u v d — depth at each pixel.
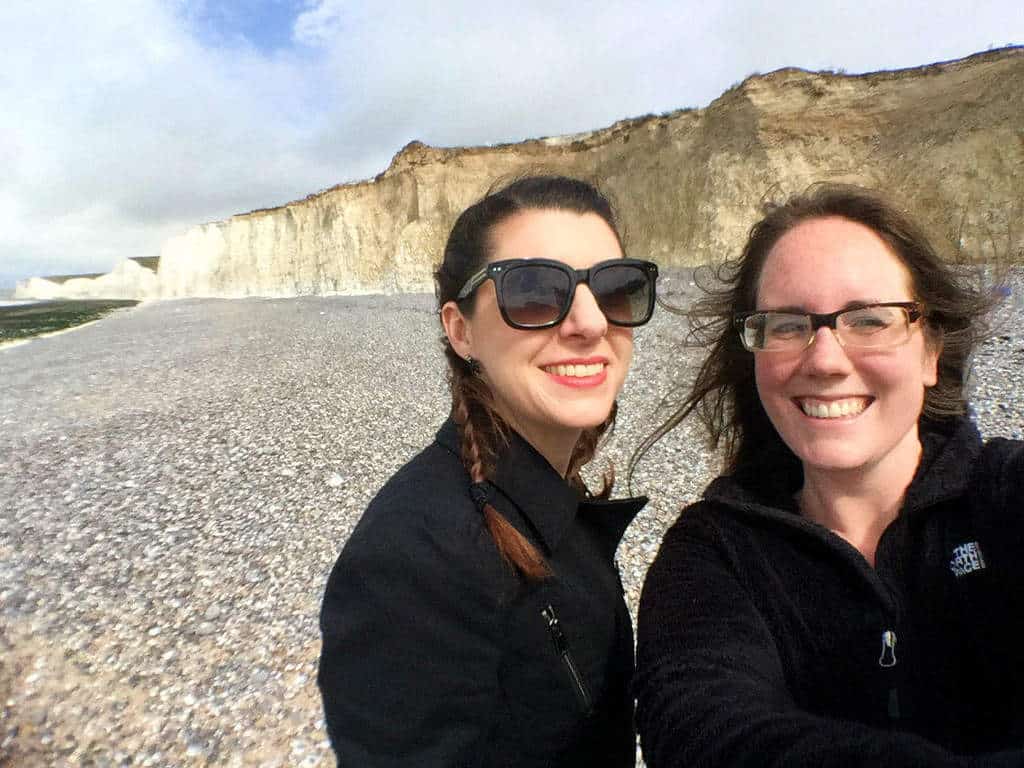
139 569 1.99
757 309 0.61
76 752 1.24
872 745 0.37
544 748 0.51
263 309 14.26
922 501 0.52
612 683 0.56
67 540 2.25
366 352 6.02
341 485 2.54
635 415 3.06
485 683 0.47
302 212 20.81
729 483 0.62
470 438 0.53
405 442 3.05
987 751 0.49
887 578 0.52
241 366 5.91
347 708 0.46
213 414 3.98
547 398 0.56
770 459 0.66
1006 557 0.48
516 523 0.52
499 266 0.55
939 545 0.52
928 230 0.60
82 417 4.31
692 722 0.44
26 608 1.81
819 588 0.53
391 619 0.46
